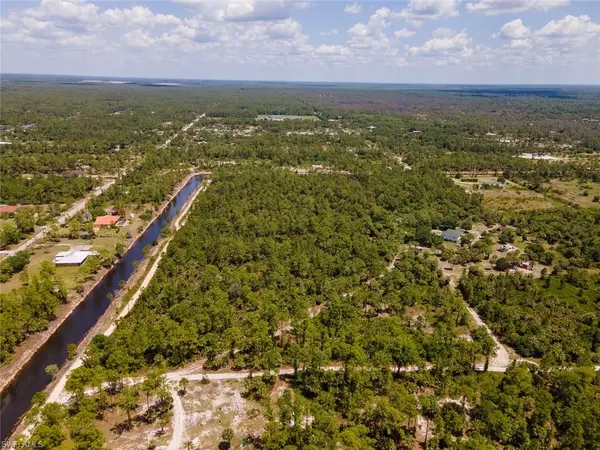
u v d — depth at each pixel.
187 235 153.38
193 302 112.31
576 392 79.06
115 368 87.44
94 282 132.50
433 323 110.62
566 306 118.44
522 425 72.50
